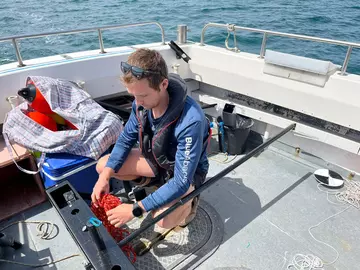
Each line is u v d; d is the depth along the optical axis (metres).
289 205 2.20
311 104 2.34
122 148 1.70
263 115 2.73
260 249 1.83
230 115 2.68
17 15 13.73
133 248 1.77
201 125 1.33
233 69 2.80
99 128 2.11
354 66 6.32
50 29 11.00
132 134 1.67
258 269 1.71
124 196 2.25
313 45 7.71
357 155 2.38
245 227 2.00
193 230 1.94
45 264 1.75
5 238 1.75
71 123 2.14
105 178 1.66
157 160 1.53
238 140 2.73
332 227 2.01
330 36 8.73
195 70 3.16
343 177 2.50
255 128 3.00
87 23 11.50
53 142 1.98
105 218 1.68
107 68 2.73
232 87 2.87
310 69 2.23
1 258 1.77
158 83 1.22
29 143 1.99
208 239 1.88
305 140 2.65
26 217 2.11
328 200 2.26
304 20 10.90
